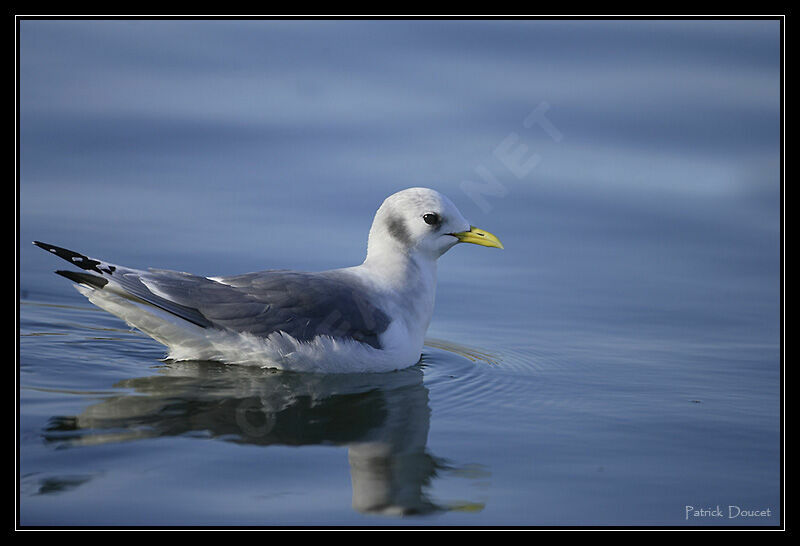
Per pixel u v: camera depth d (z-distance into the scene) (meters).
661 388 13.20
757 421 11.99
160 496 9.54
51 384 12.45
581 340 15.32
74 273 12.94
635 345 15.11
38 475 9.83
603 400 12.72
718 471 10.55
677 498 9.95
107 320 15.47
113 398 12.03
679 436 11.49
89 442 10.63
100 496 9.48
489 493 9.97
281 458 10.52
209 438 10.91
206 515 9.24
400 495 9.84
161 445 10.65
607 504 9.81
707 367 14.13
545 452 10.98
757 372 13.94
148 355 14.02
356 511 9.45
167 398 12.12
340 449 10.85
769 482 10.29
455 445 11.12
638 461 10.77
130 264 17.03
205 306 13.30
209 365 13.67
